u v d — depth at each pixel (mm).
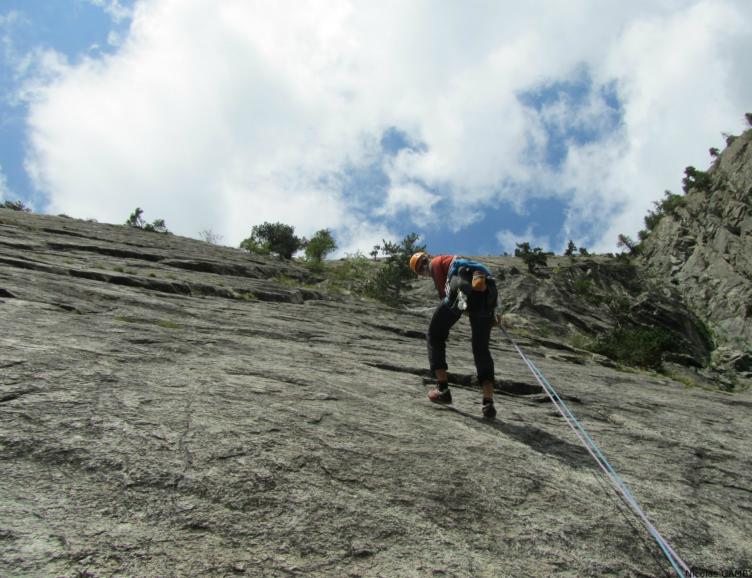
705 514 3957
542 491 3625
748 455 5926
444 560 2674
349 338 8758
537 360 11227
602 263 49250
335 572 2426
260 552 2441
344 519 2811
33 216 19125
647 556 3178
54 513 2402
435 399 5273
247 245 30656
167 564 2246
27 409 3217
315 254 29625
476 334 5031
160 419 3453
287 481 3029
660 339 26875
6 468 2643
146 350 5055
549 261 49719
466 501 3264
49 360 4094
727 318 39969
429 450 3855
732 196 49469
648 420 6801
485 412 4996
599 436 5434
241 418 3729
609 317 32531
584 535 3215
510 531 3066
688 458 5285
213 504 2695
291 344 7160
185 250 18234
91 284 8742
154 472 2842
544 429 5176
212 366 4980
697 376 24938
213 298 10523
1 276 7363
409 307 23000
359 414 4355
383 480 3295
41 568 2072
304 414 4062
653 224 62625
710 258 46719
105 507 2520
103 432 3133
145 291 9438
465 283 4887
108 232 18672
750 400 11172
